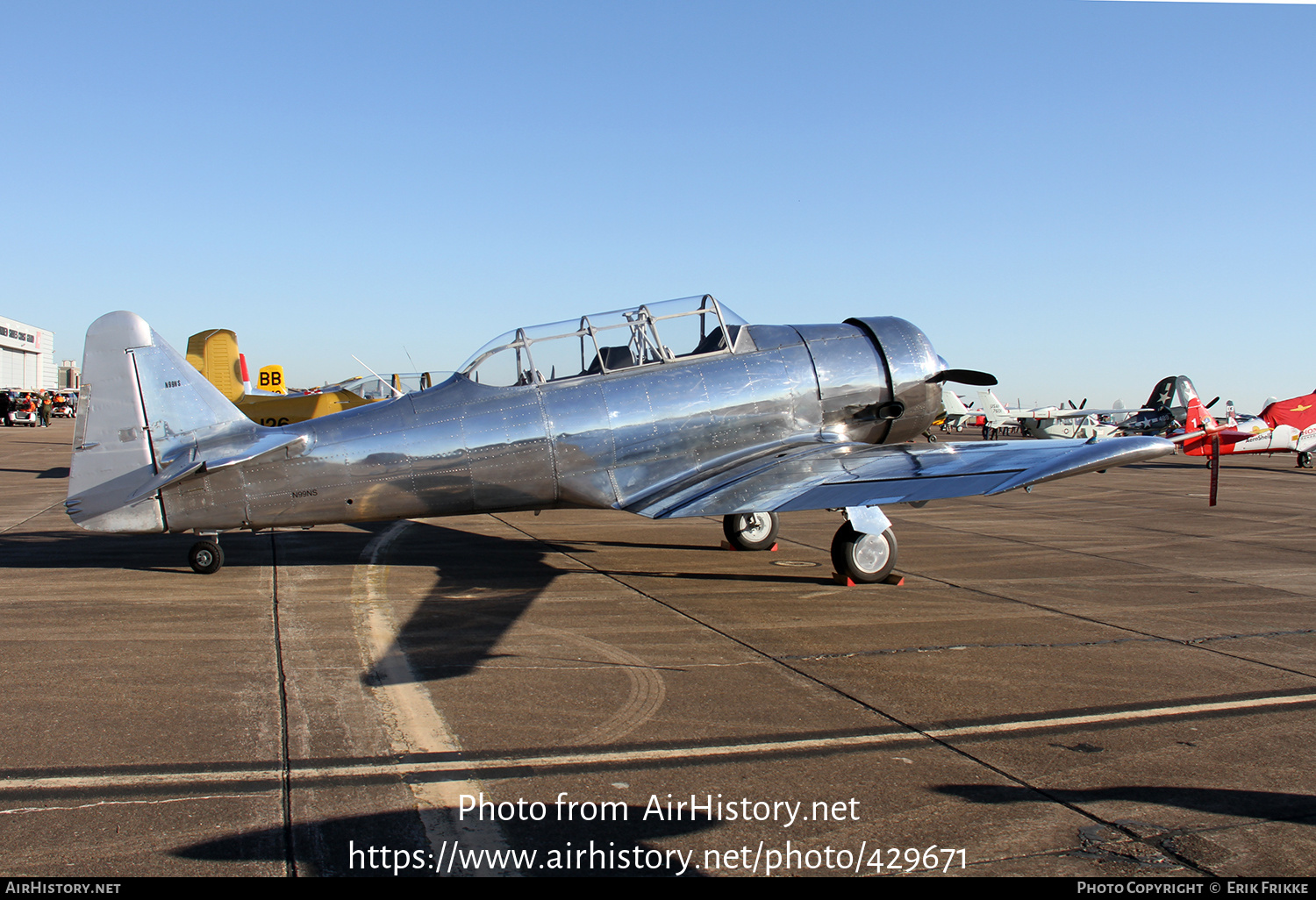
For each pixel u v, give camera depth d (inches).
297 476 311.3
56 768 145.9
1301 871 115.8
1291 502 649.6
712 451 347.6
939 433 2053.4
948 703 183.2
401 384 759.7
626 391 336.2
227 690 187.9
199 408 314.8
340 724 168.6
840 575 314.0
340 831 125.7
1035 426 1427.2
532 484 326.3
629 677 199.5
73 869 114.0
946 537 451.8
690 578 324.2
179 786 139.7
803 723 170.7
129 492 310.0
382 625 248.2
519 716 173.6
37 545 399.2
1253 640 236.4
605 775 145.6
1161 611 273.0
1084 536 455.8
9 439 1423.5
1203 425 1007.6
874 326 386.9
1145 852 120.6
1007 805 135.1
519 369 327.9
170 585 304.7
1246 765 150.9
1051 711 178.5
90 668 202.8
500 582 315.3
